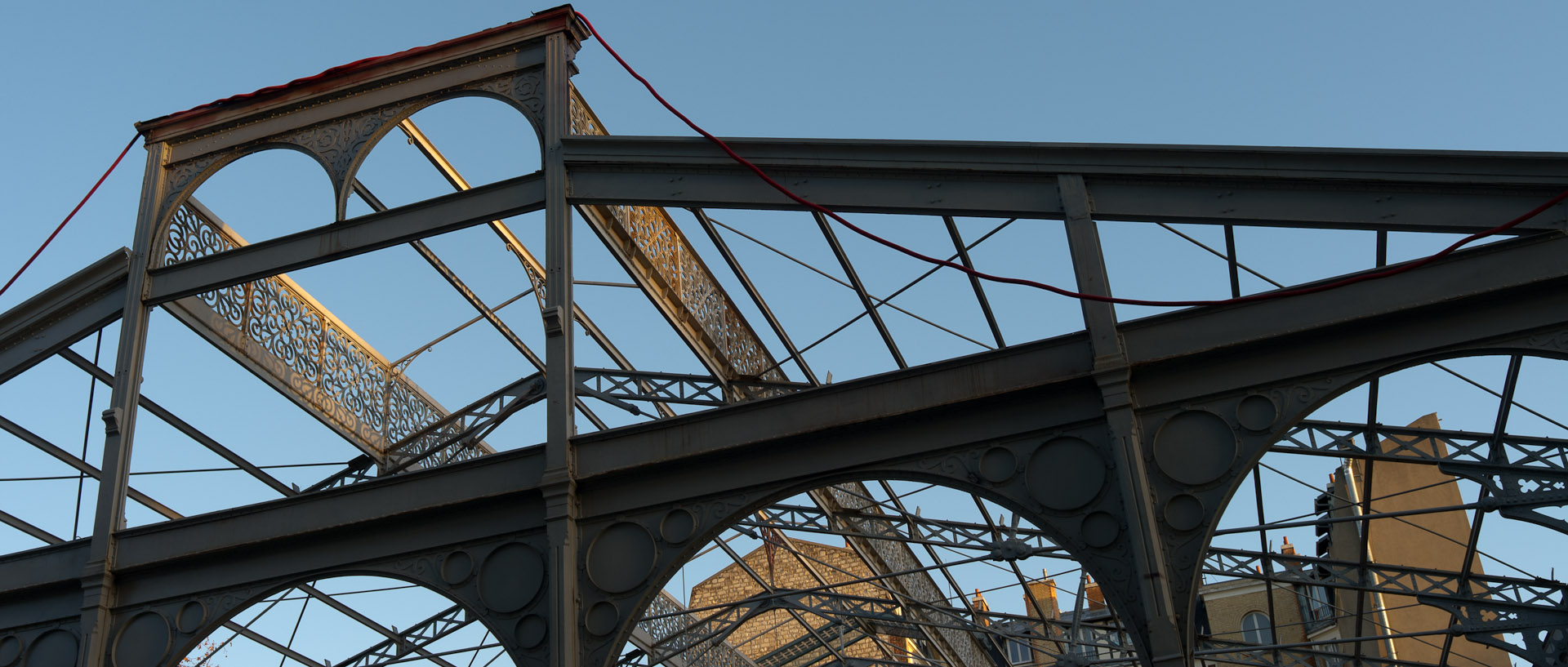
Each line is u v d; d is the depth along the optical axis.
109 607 11.16
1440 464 10.00
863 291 11.93
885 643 18.95
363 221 11.80
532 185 11.30
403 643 13.12
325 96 12.66
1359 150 9.17
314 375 14.91
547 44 11.95
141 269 12.48
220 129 13.08
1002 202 10.00
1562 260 8.47
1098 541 8.73
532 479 10.38
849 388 9.85
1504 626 12.62
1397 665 14.35
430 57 12.34
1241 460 8.66
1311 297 8.94
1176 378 9.11
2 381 12.99
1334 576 13.39
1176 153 9.62
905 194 10.32
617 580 9.82
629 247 12.47
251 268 12.09
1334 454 10.02
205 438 13.72
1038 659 31.19
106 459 11.69
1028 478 9.11
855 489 16.16
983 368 9.56
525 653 9.77
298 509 11.02
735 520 9.80
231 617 10.91
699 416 10.12
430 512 10.54
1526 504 9.69
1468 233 8.89
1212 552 13.45
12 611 11.54
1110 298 9.24
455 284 13.86
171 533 11.31
